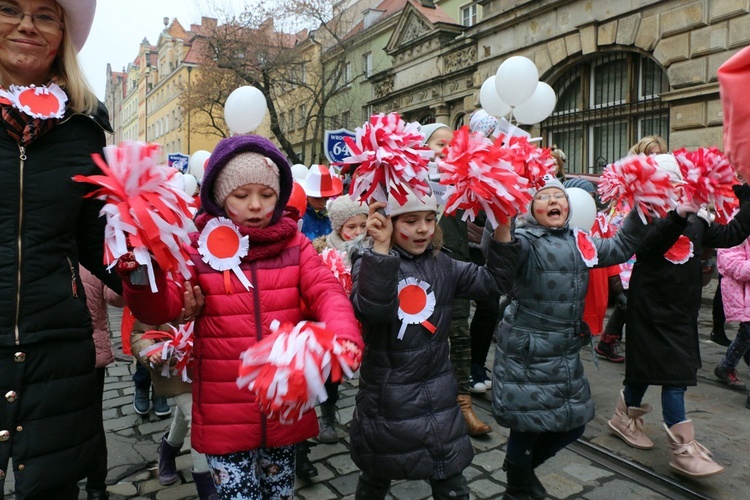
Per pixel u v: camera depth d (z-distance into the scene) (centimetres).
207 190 186
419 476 200
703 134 945
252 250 184
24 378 151
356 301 195
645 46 1026
